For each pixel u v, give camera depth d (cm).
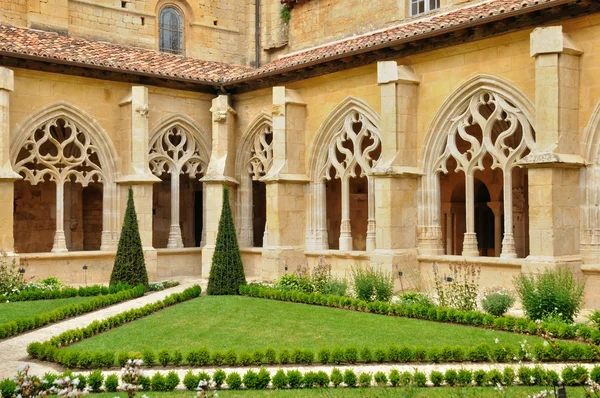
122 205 2128
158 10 2555
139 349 1147
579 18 1469
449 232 2281
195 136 2317
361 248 2488
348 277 1953
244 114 2308
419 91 1806
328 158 2069
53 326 1359
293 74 2106
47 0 2242
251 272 2258
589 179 1479
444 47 1722
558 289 1279
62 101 2028
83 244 2552
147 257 2089
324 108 2055
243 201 2319
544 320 1255
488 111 1997
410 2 2186
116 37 2430
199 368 1054
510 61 1606
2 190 1834
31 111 1970
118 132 2147
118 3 2438
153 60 2316
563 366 1004
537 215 1458
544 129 1454
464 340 1169
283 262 2041
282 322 1366
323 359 1068
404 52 1811
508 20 1565
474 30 1644
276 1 2636
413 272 1778
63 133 2352
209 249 2208
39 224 2397
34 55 1917
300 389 934
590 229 1481
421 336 1208
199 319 1412
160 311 1525
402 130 1781
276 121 2077
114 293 1748
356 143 1975
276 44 2612
